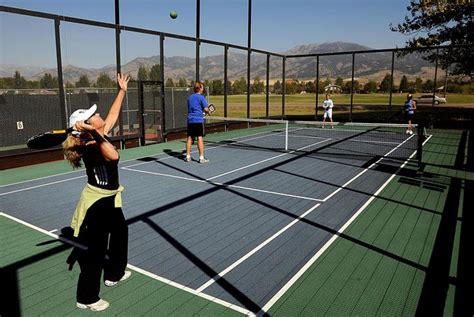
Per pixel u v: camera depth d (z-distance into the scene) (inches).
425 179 327.6
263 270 164.1
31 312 135.2
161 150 489.7
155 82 534.3
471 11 723.4
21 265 172.2
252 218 229.8
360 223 220.4
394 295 143.0
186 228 214.8
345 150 486.0
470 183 313.1
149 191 291.4
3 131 379.2
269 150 487.5
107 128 143.4
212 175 344.5
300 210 244.5
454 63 785.6
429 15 773.9
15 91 386.9
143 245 191.9
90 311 135.0
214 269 165.6
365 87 1704.0
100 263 133.3
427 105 950.4
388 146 518.6
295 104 1375.5
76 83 461.1
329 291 146.3
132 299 142.3
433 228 212.1
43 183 323.0
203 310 134.6
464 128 746.8
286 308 135.3
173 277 158.9
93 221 129.6
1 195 286.5
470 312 131.3
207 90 655.1
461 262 170.1
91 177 130.4
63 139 134.5
